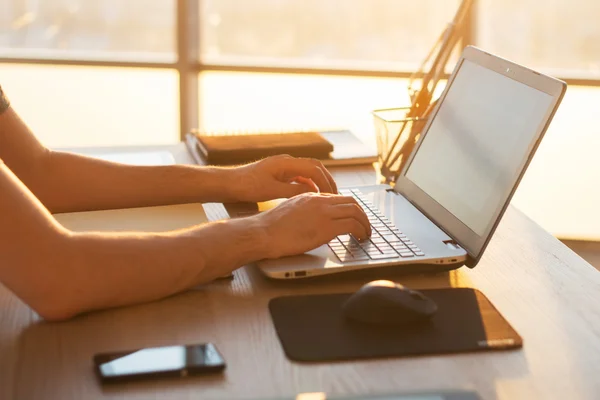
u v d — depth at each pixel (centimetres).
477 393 80
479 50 136
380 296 94
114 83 335
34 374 83
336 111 330
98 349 89
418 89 163
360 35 336
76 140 339
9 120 135
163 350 87
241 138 179
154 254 100
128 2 337
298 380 83
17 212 93
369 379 83
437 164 134
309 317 97
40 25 337
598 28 309
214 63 328
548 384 83
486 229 111
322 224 112
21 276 93
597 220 316
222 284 108
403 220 127
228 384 82
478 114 127
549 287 109
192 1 320
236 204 140
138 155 171
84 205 136
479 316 98
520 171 107
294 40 337
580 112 311
